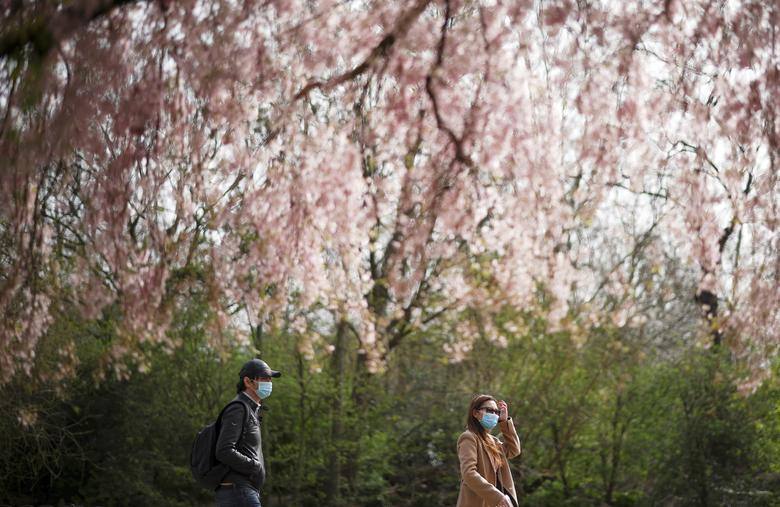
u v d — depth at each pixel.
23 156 6.86
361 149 9.60
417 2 7.96
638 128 8.26
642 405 17.80
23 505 18.16
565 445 18.19
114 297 10.85
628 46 7.68
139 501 18.30
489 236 11.59
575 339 15.56
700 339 16.56
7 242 9.73
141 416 18.23
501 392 18.14
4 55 6.12
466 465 6.26
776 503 15.53
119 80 7.20
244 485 6.73
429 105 8.71
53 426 17.36
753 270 9.56
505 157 9.27
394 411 18.78
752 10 7.53
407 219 10.40
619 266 16.33
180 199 9.20
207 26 7.48
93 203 8.41
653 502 16.97
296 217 9.60
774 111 7.79
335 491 18.20
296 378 17.53
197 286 15.81
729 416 16.28
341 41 8.44
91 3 5.99
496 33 7.96
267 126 10.95
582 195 9.82
